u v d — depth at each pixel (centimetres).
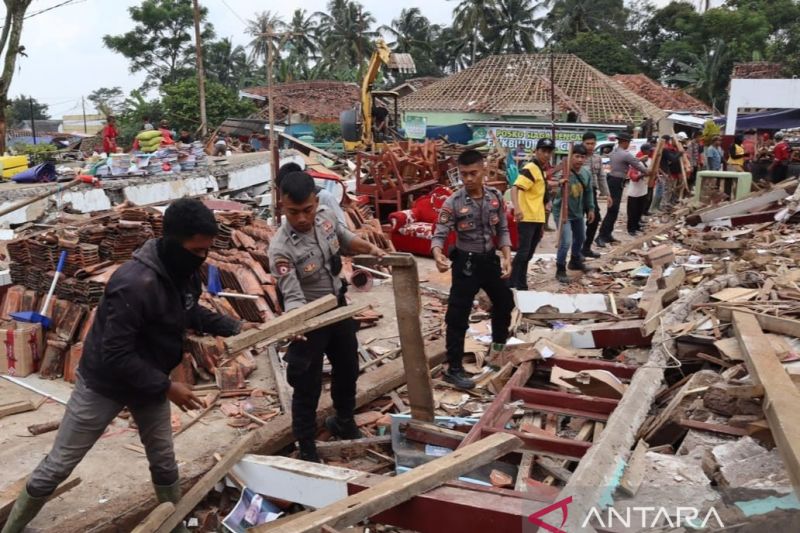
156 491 358
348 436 469
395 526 329
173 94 3638
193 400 314
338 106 4041
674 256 925
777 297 597
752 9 5078
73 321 582
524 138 2875
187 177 1383
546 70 3475
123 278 296
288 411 495
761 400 372
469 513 310
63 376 583
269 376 588
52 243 630
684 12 5041
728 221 1191
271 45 1028
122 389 316
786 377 381
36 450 456
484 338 660
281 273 404
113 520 356
